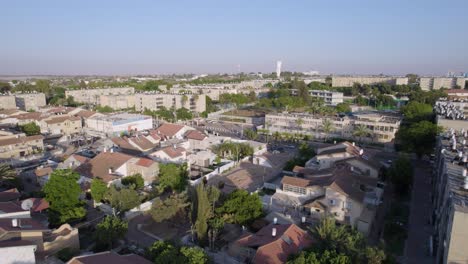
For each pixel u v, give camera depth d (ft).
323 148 306.35
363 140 443.32
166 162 295.69
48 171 272.92
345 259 132.26
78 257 136.98
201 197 185.68
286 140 458.50
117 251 177.17
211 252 175.63
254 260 147.95
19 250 130.21
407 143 347.97
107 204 229.04
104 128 460.96
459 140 254.27
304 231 173.37
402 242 192.13
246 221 200.13
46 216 198.29
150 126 494.18
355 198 198.70
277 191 233.76
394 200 250.16
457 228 133.39
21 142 342.44
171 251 148.77
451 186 158.71
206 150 357.82
